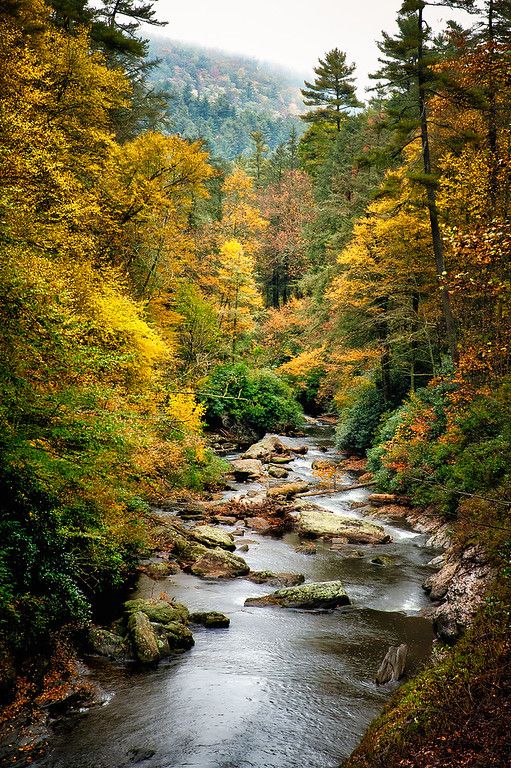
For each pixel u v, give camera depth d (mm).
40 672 7367
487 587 8289
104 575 10633
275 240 53312
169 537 14320
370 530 15531
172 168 21312
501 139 15836
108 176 18297
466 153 15742
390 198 18672
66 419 6625
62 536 7586
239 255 37500
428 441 17344
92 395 6949
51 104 14633
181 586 11836
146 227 21562
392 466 18625
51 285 7305
